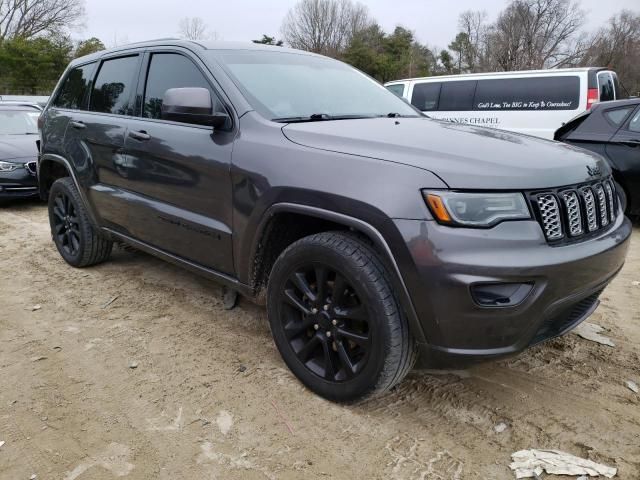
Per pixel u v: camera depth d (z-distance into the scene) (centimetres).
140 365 301
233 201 285
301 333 275
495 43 3919
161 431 245
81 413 257
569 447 236
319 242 250
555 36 3772
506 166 224
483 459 229
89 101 429
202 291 408
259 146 274
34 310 376
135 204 358
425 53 4825
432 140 253
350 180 235
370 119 312
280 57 357
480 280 210
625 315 375
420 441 239
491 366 303
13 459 227
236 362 304
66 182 448
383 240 224
